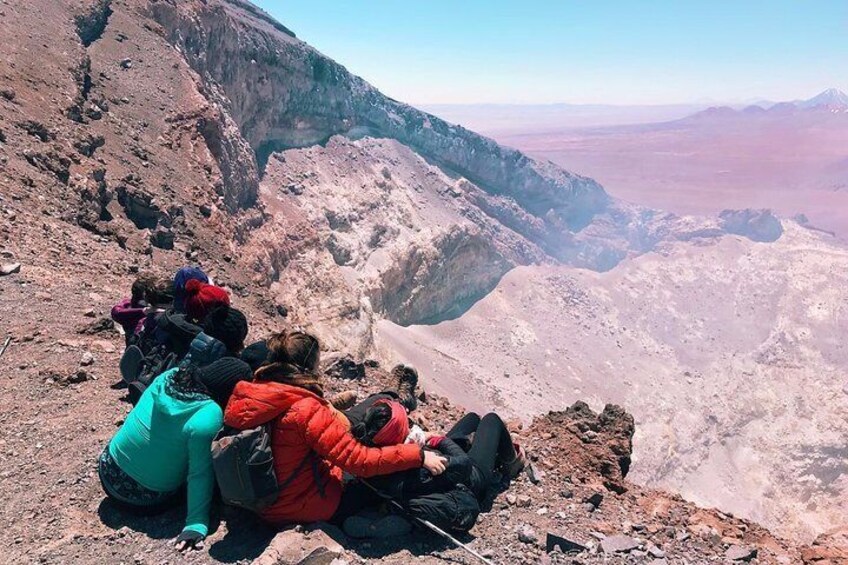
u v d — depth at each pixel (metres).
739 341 125.12
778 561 7.38
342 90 108.00
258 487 5.49
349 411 6.43
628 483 10.47
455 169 130.12
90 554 5.70
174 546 5.82
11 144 22.28
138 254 22.47
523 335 110.31
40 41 33.31
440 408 12.46
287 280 56.03
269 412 5.51
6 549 5.74
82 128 29.27
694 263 145.12
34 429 7.87
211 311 6.81
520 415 86.00
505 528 6.66
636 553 6.44
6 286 13.20
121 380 9.57
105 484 6.20
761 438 99.44
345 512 6.02
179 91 43.25
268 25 99.62
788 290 137.50
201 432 5.76
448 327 105.75
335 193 94.50
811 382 113.06
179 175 34.81
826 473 94.44
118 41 44.03
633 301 131.62
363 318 60.47
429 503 5.98
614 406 11.37
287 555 5.28
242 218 49.75
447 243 105.44
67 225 19.98
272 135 94.31
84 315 12.35
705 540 7.59
